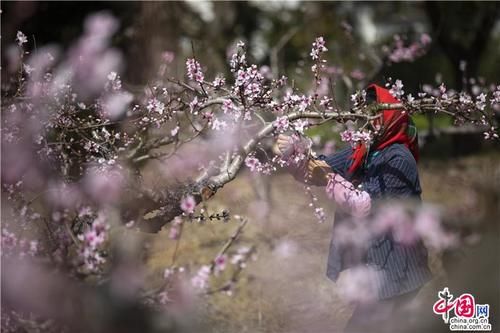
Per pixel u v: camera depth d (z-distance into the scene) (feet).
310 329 13.42
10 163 9.45
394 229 9.70
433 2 32.45
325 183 10.02
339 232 10.25
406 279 9.76
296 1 45.37
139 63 21.62
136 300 8.62
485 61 38.14
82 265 8.21
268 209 19.83
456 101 10.11
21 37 10.52
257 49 42.04
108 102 10.81
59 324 8.04
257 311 14.29
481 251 15.43
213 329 12.84
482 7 33.68
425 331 12.17
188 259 16.56
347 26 24.91
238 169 9.75
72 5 24.47
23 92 10.71
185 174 11.76
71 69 10.40
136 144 12.17
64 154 10.14
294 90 10.81
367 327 9.99
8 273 7.86
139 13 24.53
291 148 9.87
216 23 40.06
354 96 10.38
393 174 9.78
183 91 10.74
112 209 9.48
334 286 15.51
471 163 26.55
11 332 8.25
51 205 8.98
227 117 9.93
